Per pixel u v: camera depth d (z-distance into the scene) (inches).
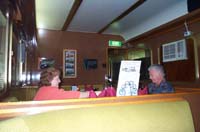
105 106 51.2
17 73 113.9
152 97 62.0
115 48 221.5
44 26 183.5
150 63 179.3
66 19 162.4
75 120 43.0
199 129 70.1
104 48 216.7
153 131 51.1
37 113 43.6
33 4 90.2
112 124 46.5
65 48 200.4
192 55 132.6
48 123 39.7
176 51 146.9
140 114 52.1
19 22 105.6
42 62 188.9
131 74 62.1
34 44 170.6
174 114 57.1
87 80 205.9
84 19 164.7
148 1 127.6
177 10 137.6
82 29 198.4
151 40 179.8
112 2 129.0
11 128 35.6
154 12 148.9
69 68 199.9
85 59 207.6
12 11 88.4
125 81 61.2
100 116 46.6
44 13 145.9
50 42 194.9
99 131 44.1
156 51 172.1
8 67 85.0
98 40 215.5
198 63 127.9
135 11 146.8
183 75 139.8
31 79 179.5
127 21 172.6
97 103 53.4
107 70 215.0
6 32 84.2
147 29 178.2
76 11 142.3
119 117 48.7
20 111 45.1
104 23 177.3
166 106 58.5
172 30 152.7
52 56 193.9
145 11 146.7
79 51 206.1
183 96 68.2
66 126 41.1
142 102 59.0
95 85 207.5
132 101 58.4
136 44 202.8
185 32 137.0
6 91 82.7
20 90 111.3
